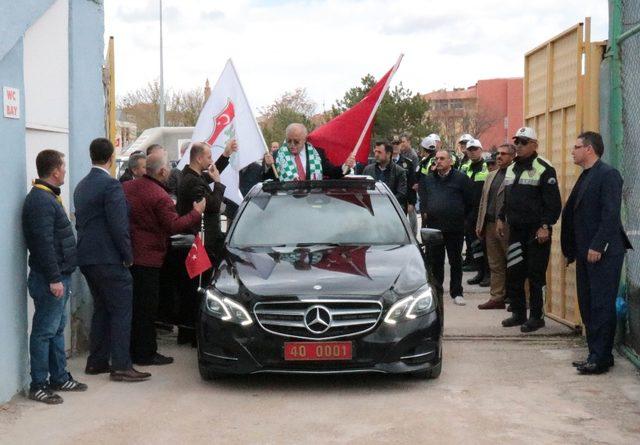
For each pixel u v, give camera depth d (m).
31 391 6.88
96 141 7.49
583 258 7.75
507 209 9.71
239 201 10.40
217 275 7.51
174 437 5.91
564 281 9.89
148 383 7.49
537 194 9.46
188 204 8.77
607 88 8.79
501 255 11.05
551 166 9.41
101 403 6.82
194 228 8.34
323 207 8.52
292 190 8.91
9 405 6.70
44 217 6.73
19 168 6.93
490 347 8.88
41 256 6.74
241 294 7.07
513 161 10.45
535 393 7.01
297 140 10.18
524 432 5.95
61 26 8.23
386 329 6.91
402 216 8.45
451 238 11.37
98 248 7.45
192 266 8.18
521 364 8.08
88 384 7.46
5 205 6.67
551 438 5.81
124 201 7.45
